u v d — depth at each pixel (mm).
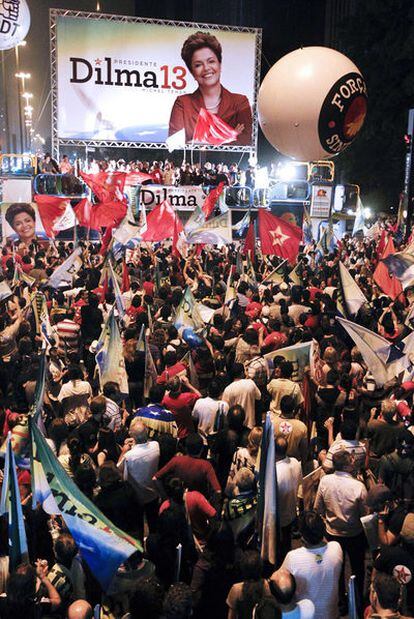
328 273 15414
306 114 14586
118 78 27688
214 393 7262
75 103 27578
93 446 6406
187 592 3955
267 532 4910
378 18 39531
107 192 21859
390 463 5977
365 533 5367
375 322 10500
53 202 18562
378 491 5293
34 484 4680
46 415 7559
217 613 5094
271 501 4879
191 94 28391
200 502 5461
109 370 8078
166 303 11234
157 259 16453
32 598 4016
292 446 6602
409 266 10383
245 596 4223
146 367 8203
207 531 5473
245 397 7602
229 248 20688
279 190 28125
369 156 41469
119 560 4344
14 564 4340
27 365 8641
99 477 5562
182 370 8156
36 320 10539
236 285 12266
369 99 40062
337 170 44312
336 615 4695
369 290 13711
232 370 8414
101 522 4492
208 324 9977
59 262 16266
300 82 14453
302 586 4566
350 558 5684
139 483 6207
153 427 6801
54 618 4441
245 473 5441
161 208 17000
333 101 14523
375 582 4195
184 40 27906
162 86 28094
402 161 39969
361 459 5980
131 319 10836
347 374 8211
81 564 4711
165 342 9336
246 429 7449
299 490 6105
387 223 28516
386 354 7855
